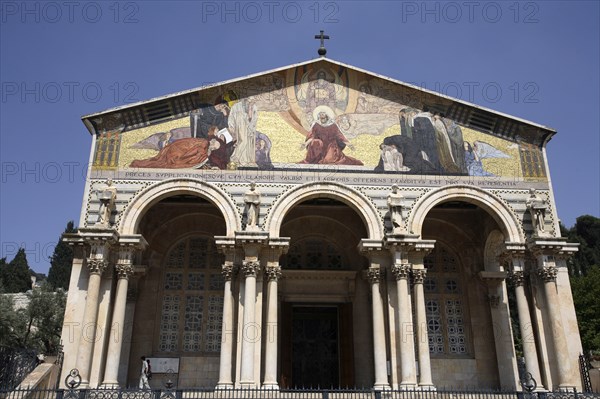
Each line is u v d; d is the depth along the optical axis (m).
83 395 17.39
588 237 69.00
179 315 28.27
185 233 29.64
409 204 25.75
